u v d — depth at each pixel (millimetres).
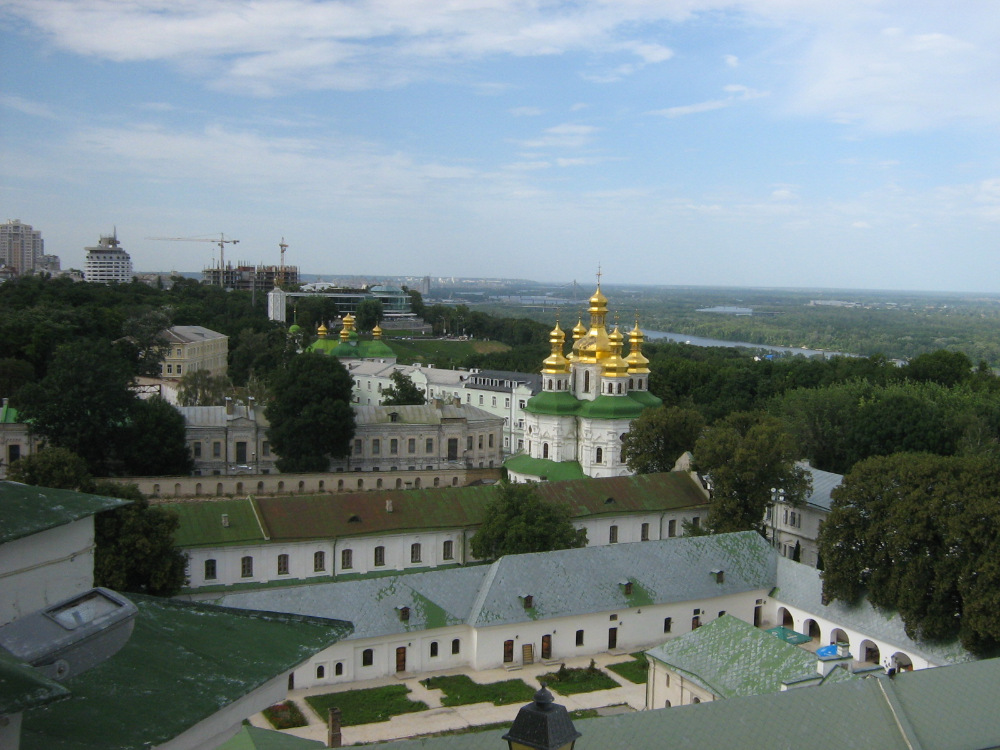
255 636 25344
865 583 95250
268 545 101875
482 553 106438
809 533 127062
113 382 149625
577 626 95188
